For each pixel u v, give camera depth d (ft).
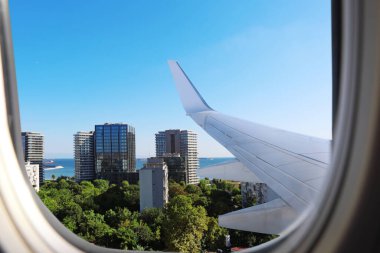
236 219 48.32
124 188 602.03
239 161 77.51
